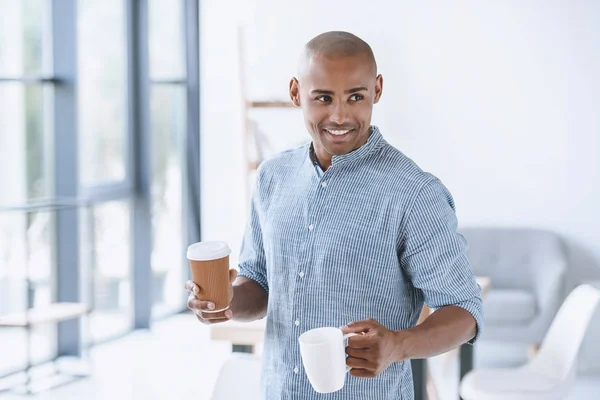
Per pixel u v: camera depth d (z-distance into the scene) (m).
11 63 4.39
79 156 4.71
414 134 5.36
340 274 1.48
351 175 1.50
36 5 4.53
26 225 4.39
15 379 4.35
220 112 5.59
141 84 5.27
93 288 4.84
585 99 5.10
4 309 4.43
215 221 5.66
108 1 5.05
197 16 5.70
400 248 1.48
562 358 2.80
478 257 5.07
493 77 5.21
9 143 4.41
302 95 1.44
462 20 5.21
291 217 1.54
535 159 5.20
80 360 4.69
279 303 1.55
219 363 4.66
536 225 5.23
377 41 5.34
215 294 1.52
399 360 1.34
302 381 1.52
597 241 5.15
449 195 1.52
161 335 5.28
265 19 5.47
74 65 4.62
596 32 5.05
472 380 2.82
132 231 5.36
